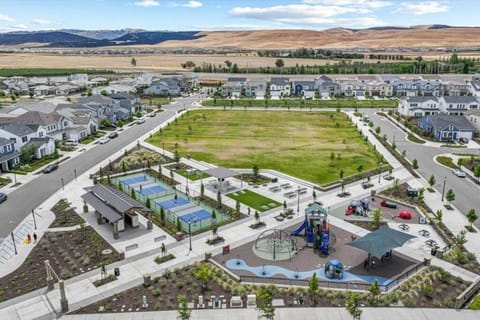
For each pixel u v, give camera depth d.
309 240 48.06
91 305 36.72
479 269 42.53
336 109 140.25
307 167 77.44
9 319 34.75
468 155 85.56
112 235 50.22
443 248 46.72
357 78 199.25
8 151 77.88
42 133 91.19
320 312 35.53
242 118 125.44
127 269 42.69
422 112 125.19
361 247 42.19
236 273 41.97
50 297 37.88
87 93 176.88
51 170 74.88
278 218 54.78
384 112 136.12
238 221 54.28
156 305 36.62
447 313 35.28
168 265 43.53
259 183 68.81
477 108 123.00
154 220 54.69
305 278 41.00
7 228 52.19
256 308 36.12
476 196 63.19
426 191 65.00
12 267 43.00
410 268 42.72
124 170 75.00
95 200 55.34
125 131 109.56
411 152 88.25
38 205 59.38
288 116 128.75
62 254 45.53
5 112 108.69
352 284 39.34
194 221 54.53
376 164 79.00
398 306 36.22
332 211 57.41
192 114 132.88
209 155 85.81
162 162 80.94
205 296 38.00
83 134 101.44
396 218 55.31
